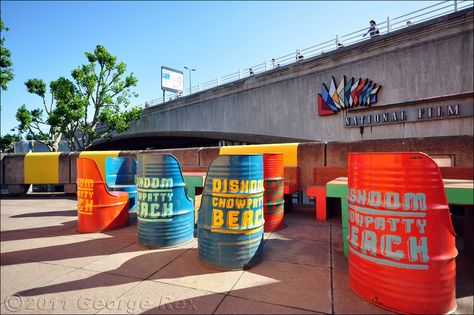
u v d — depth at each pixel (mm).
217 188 3500
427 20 12430
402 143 6027
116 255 4000
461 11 11500
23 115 20688
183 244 4531
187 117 24516
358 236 2764
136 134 29922
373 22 15062
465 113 11398
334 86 15625
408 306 2393
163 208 4344
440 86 12242
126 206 5812
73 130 22328
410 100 13008
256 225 3551
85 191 5305
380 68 13984
